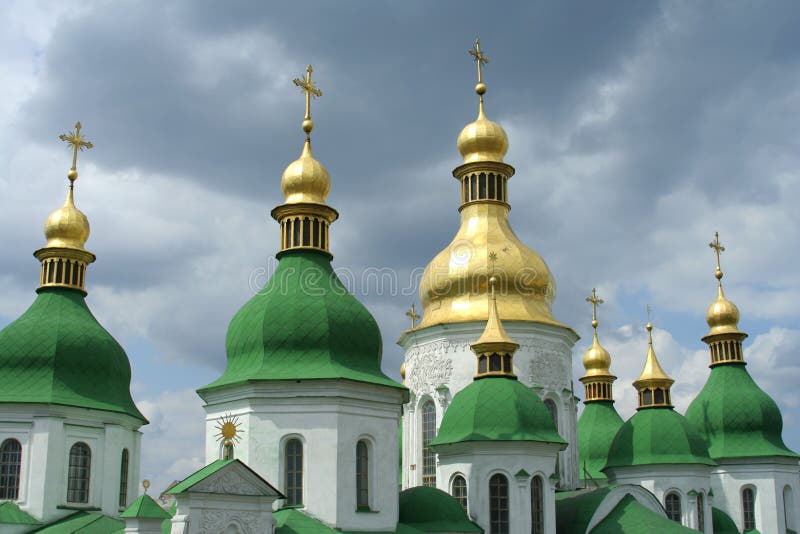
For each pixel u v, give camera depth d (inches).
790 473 3169.3
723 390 3265.3
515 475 2209.6
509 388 2327.8
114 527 2145.7
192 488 1665.8
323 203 2242.9
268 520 1754.4
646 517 2326.5
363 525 1951.3
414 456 2650.1
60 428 2246.6
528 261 2716.5
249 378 1968.5
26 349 2308.1
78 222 2508.6
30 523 2149.4
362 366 2066.9
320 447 1947.6
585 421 3334.2
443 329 2645.2
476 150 2842.0
